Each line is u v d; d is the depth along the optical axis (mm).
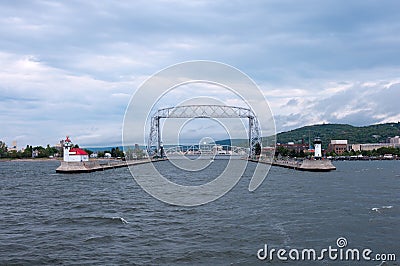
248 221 35250
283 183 73688
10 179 95312
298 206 43625
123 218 37406
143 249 26766
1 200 52719
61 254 25828
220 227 32844
